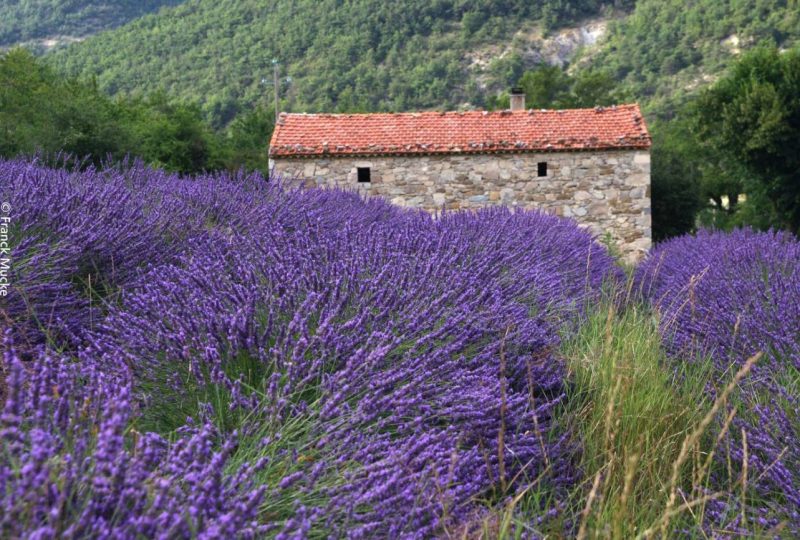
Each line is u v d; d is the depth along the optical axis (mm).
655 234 28484
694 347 4078
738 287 4969
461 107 129375
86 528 1502
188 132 36031
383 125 20672
